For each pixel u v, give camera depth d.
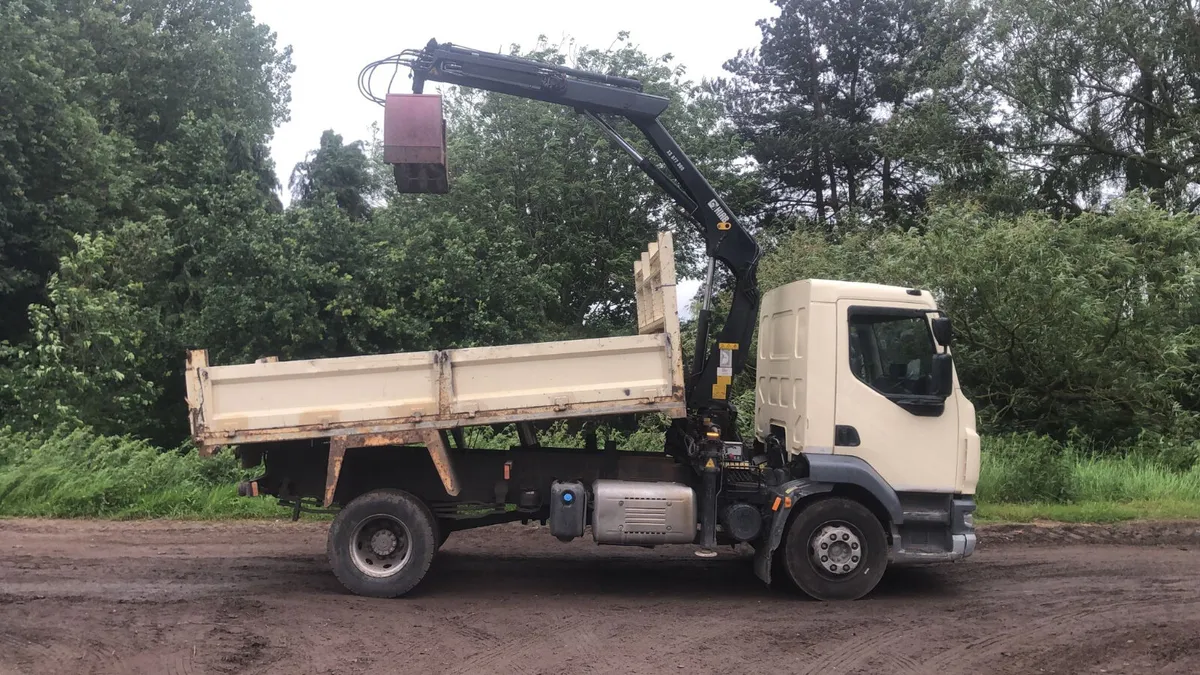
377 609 6.54
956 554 6.94
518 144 21.55
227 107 27.55
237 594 6.91
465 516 7.27
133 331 16.41
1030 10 22.06
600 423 8.50
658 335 6.79
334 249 16.30
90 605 6.52
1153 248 14.84
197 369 6.69
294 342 15.59
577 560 8.45
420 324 16.28
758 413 8.17
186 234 19.11
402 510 6.93
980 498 11.66
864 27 32.34
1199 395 16.34
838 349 6.95
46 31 18.80
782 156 32.50
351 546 6.91
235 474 11.91
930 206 18.44
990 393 15.62
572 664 5.39
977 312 14.77
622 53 22.38
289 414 6.74
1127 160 23.67
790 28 33.41
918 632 6.12
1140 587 7.49
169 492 10.90
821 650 5.71
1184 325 15.50
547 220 21.95
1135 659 5.57
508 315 17.38
